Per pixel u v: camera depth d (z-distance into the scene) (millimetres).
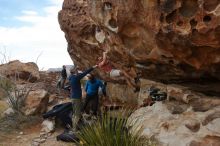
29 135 10242
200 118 6801
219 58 6133
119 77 10875
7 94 12695
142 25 6441
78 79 9844
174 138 6863
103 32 8039
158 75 7590
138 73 8008
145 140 7172
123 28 6715
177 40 6082
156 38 6285
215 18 5629
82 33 11375
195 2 5844
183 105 7395
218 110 6719
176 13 5988
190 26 5898
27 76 16734
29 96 12016
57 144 9320
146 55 6867
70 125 10211
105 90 10953
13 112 11695
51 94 13469
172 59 6641
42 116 11391
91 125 8195
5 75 16297
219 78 6910
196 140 6543
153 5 6125
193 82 7492
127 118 7871
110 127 7543
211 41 5832
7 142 9742
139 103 9109
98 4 7027
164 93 8188
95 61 11641
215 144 6324
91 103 10547
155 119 7535
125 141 7109
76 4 11781
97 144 7312
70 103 10617
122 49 7258
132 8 6387
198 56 6281
